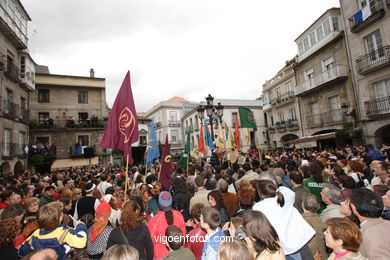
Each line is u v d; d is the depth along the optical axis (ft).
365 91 48.83
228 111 114.73
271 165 25.02
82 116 82.28
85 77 83.82
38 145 67.62
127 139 14.75
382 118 45.50
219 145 34.45
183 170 29.53
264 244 6.16
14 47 55.06
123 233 8.89
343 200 9.98
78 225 9.75
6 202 16.25
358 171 16.62
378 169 13.66
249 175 18.42
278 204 8.17
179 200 15.02
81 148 75.10
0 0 47.29
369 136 48.08
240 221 8.41
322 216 10.49
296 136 77.56
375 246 6.66
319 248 9.17
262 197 8.94
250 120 28.66
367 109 47.98
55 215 8.82
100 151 79.46
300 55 71.00
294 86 74.13
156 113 147.64
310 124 67.77
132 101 15.53
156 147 21.20
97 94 85.25
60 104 79.25
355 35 50.47
